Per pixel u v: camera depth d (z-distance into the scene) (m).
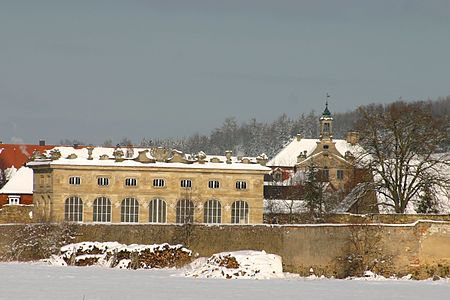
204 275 137.12
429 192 199.00
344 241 153.00
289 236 165.12
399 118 198.50
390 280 137.12
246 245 175.12
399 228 148.38
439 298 105.25
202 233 181.62
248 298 102.69
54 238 182.12
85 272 138.50
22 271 138.38
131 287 112.88
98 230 185.75
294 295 106.62
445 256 147.50
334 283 125.88
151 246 160.00
